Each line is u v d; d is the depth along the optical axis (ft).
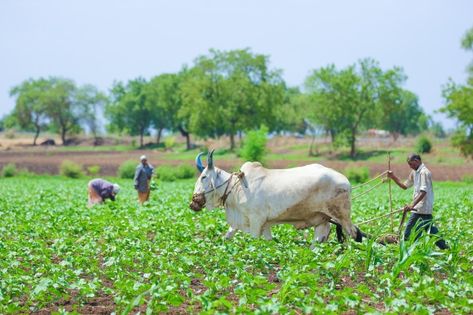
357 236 46.57
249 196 47.60
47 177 188.85
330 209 46.09
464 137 199.82
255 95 319.88
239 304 30.25
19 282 37.01
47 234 55.77
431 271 37.35
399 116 451.53
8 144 434.71
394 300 30.04
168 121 423.64
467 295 32.86
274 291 35.17
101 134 522.06
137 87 479.82
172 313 31.78
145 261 42.78
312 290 31.68
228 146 355.36
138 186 83.41
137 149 403.95
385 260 41.01
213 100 323.37
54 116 460.96
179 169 180.96
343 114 278.87
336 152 296.51
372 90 278.26
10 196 101.04
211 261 42.32
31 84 481.05
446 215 65.41
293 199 46.24
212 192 49.34
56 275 37.11
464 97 192.34
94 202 80.79
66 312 30.53
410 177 45.70
